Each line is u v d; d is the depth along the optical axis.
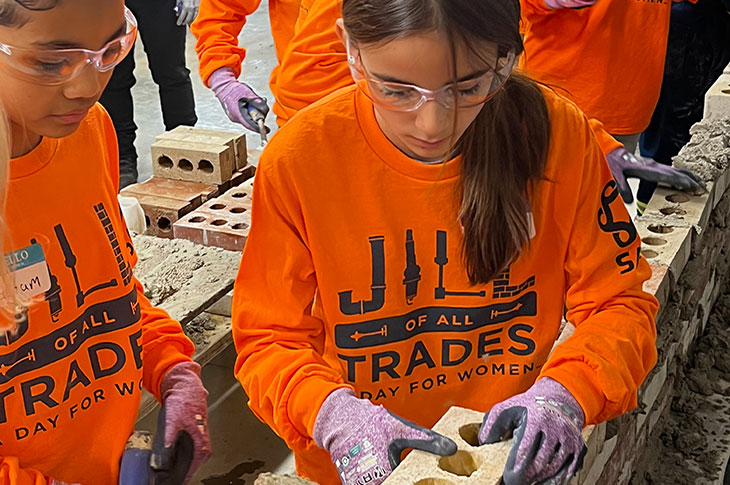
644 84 2.87
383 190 1.40
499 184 1.35
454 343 1.53
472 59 1.10
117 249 1.39
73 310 1.31
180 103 4.61
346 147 1.38
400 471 1.16
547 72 2.85
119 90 4.11
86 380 1.36
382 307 1.47
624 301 1.47
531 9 2.73
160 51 4.41
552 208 1.46
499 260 1.42
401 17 1.07
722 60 3.55
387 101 1.17
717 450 2.21
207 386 2.75
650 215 2.29
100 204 1.35
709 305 2.69
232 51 2.95
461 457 1.21
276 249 1.44
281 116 2.38
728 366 2.49
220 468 2.47
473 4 1.08
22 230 1.22
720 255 2.75
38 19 0.98
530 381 1.56
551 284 1.53
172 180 2.95
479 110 1.24
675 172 2.38
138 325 1.44
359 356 1.51
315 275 1.48
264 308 1.47
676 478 2.13
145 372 1.53
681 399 2.37
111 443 1.42
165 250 2.37
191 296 2.17
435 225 1.43
